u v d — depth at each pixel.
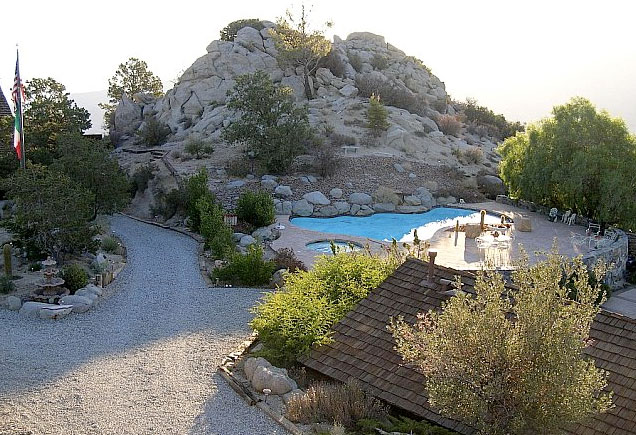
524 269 11.23
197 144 48.66
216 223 29.77
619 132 34.84
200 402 14.17
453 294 15.65
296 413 13.28
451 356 10.58
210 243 28.39
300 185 42.47
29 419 13.30
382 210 40.75
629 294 27.72
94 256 27.55
